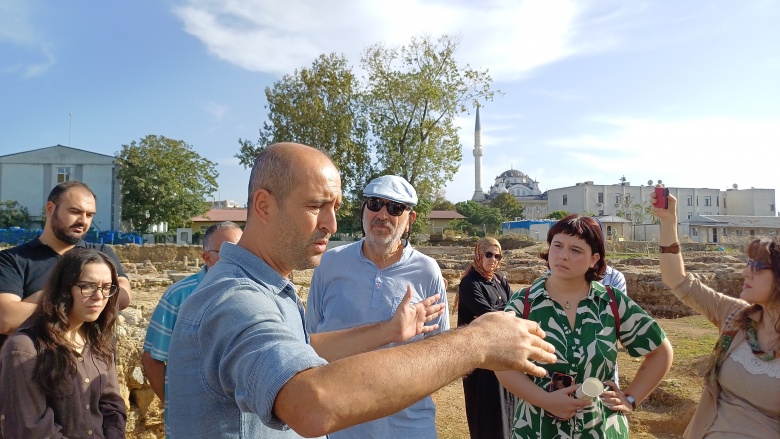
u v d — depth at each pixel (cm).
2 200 4628
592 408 300
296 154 191
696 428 326
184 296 346
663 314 1764
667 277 368
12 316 342
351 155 3850
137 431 516
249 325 163
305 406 138
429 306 244
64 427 288
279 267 197
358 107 3844
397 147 3741
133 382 515
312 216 188
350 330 237
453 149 3728
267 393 143
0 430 274
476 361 159
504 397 461
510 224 6391
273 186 188
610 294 322
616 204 9031
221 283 179
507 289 538
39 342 286
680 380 707
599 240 314
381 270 403
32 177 4669
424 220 4184
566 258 310
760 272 294
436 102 3588
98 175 4716
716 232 7050
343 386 141
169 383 182
